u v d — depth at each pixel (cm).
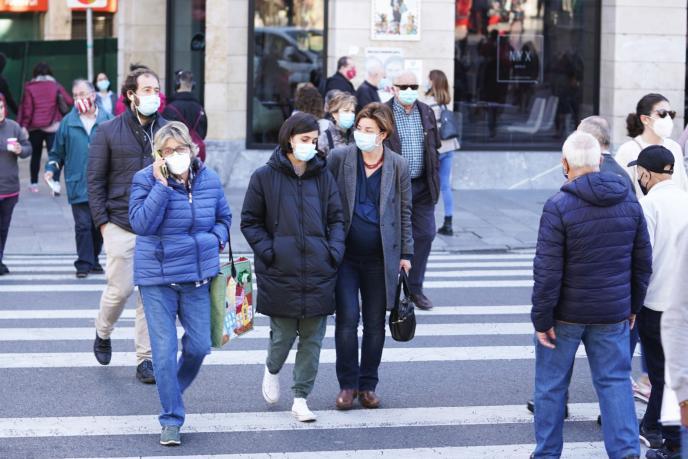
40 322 2542
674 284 1188
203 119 2850
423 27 4559
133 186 1748
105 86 4469
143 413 1897
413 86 2589
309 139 1783
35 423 1838
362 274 1923
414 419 1889
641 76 4712
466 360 2256
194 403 1959
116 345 2334
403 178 1912
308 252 1795
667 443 1709
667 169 1730
